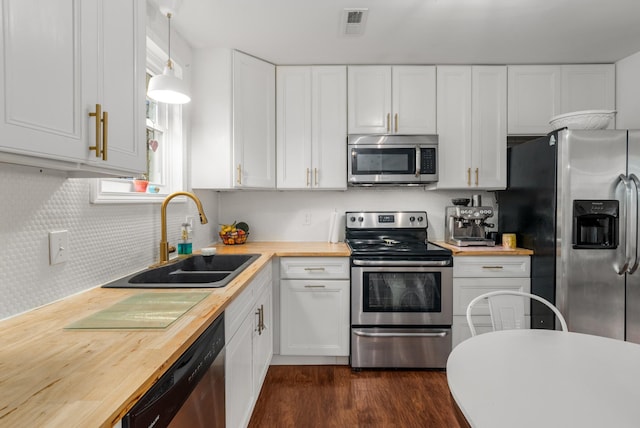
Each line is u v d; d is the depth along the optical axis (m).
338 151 2.69
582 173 2.06
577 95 2.67
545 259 2.26
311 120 2.69
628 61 2.57
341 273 2.42
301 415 1.89
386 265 2.37
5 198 0.98
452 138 2.68
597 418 0.78
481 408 0.82
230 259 2.12
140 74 1.19
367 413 1.91
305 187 2.69
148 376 0.65
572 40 2.33
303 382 2.26
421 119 2.68
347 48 2.44
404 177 2.59
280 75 2.70
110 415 0.53
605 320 2.07
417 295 2.40
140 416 0.64
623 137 2.04
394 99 2.68
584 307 2.07
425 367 2.39
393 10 1.98
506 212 2.78
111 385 0.62
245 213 3.02
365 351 2.39
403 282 2.39
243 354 1.50
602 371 1.01
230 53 2.42
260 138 2.59
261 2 1.90
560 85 2.67
